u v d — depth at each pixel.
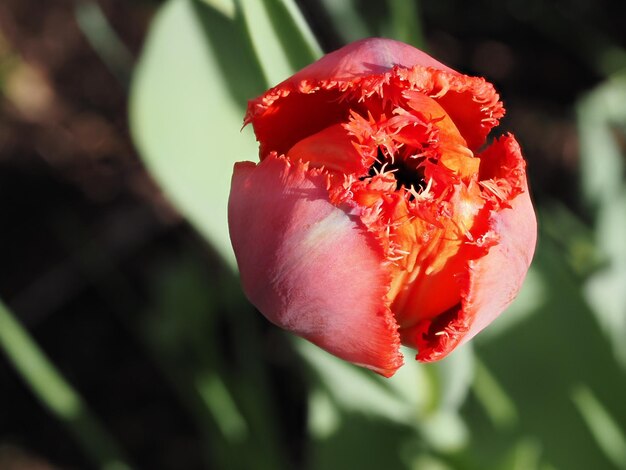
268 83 0.36
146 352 0.64
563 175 0.63
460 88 0.32
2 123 0.69
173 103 0.36
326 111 0.33
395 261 0.32
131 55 0.67
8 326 0.44
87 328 0.65
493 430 0.45
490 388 0.45
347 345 0.32
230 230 0.33
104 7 0.69
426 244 0.32
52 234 0.67
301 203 0.31
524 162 0.32
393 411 0.42
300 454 0.60
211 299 0.56
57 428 0.63
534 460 0.45
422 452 0.46
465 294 0.31
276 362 0.62
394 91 0.33
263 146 0.33
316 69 0.32
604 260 0.47
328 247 0.31
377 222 0.31
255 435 0.51
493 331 0.44
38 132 0.69
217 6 0.36
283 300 0.32
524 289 0.43
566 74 0.66
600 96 0.51
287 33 0.36
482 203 0.32
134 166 0.68
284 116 0.33
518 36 0.67
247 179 0.32
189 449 0.62
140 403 0.63
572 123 0.65
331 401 0.46
